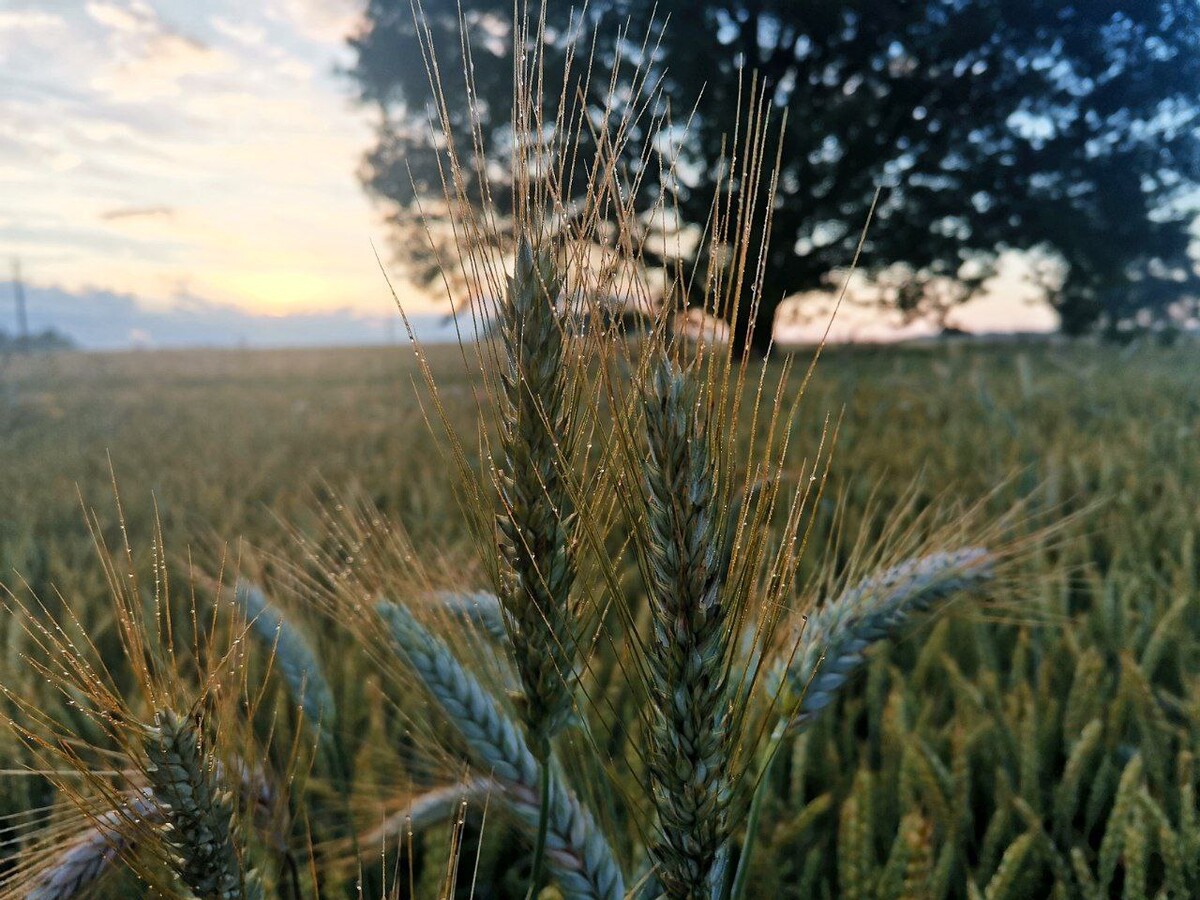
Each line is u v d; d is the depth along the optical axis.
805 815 1.70
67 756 1.00
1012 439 5.58
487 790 1.43
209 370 29.80
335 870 1.57
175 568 3.61
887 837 1.85
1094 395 8.13
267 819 1.38
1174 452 5.22
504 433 1.11
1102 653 2.53
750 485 0.96
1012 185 21.83
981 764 2.08
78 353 44.34
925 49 20.67
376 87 22.89
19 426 12.75
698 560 0.96
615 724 2.01
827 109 20.17
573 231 1.06
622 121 0.94
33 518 5.12
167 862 1.00
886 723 2.03
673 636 0.97
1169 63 21.20
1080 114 22.00
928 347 21.06
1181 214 22.80
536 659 1.13
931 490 4.34
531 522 1.11
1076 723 2.06
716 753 0.99
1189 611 2.60
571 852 1.32
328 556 1.71
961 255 23.33
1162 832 1.55
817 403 7.79
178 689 1.05
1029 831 1.69
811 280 22.83
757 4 19.19
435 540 3.25
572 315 1.06
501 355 1.10
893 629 1.54
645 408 0.96
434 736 1.64
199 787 0.98
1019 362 7.68
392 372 22.23
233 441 9.04
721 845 1.04
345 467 6.56
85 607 2.95
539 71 1.00
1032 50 21.27
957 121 21.95
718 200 0.89
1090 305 23.02
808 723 1.45
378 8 22.67
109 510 5.45
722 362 0.96
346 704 2.15
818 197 21.78
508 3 19.17
